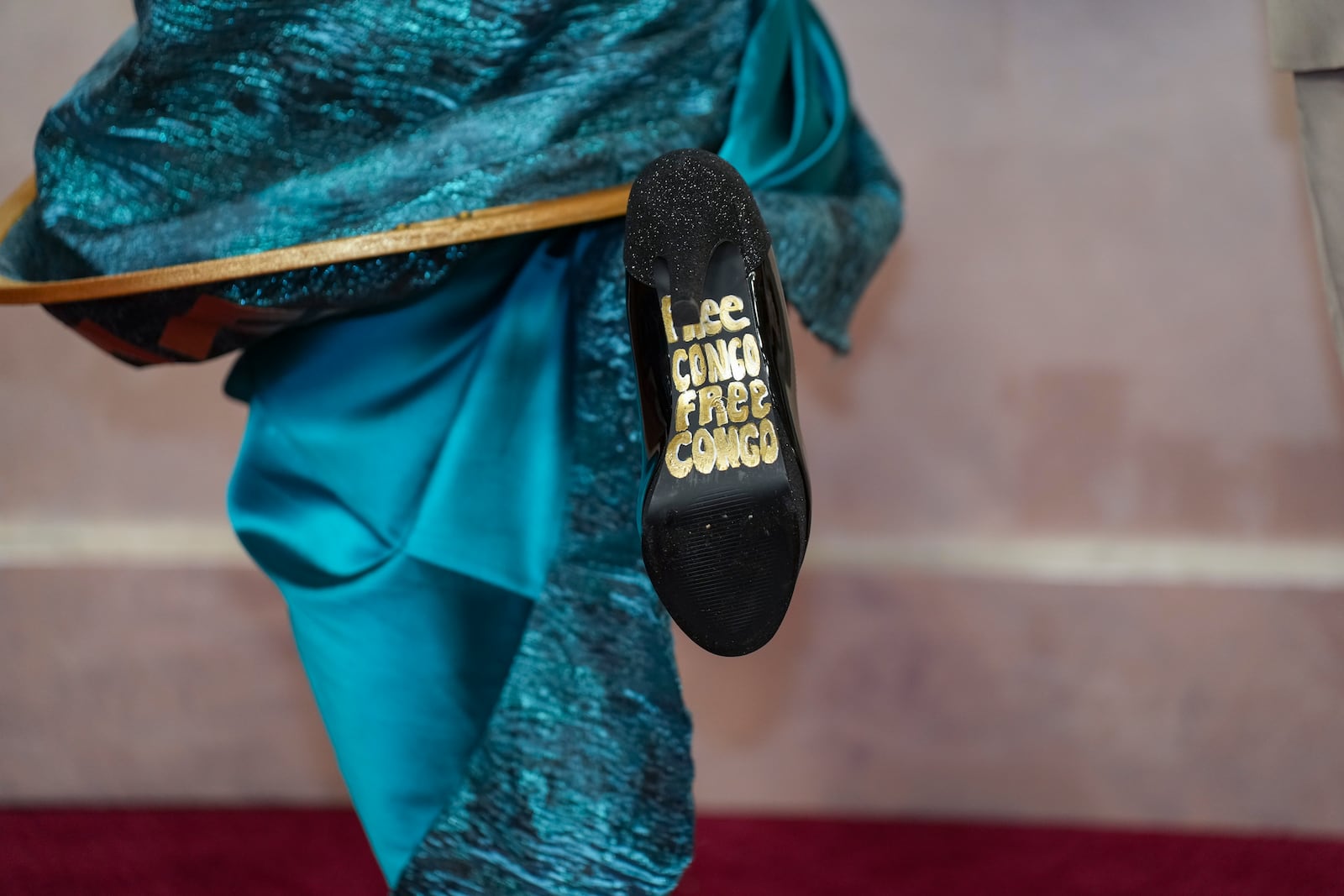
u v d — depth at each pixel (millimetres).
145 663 2150
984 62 2135
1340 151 1381
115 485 2246
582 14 1367
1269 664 2002
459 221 1316
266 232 1332
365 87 1347
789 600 1260
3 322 2209
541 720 1349
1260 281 2084
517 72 1363
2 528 2242
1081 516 2160
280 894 1755
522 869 1346
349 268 1334
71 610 2143
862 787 2121
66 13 2186
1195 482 2125
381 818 1362
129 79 1341
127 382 2230
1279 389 2090
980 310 2160
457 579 1370
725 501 1243
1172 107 2090
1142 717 2045
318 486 1398
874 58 2154
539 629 1355
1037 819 2078
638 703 1346
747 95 1426
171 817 2064
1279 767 2000
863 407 2189
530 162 1334
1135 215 2109
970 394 2172
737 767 2137
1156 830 2004
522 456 1378
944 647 2104
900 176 2160
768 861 1866
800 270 1394
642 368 1292
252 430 1414
